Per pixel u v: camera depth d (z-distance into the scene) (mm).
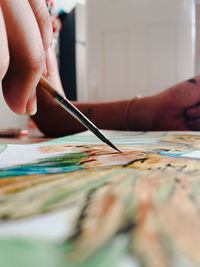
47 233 119
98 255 102
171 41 1874
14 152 361
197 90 687
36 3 345
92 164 286
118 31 1989
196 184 200
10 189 186
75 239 115
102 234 120
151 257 102
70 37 2027
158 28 1895
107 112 792
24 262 96
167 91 717
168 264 99
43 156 336
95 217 138
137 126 750
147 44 1927
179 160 304
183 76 1875
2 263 96
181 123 698
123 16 1964
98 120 801
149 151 374
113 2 1979
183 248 109
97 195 172
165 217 139
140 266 97
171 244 112
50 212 144
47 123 884
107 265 97
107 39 2029
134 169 258
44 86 354
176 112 698
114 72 2029
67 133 876
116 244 111
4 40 300
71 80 2074
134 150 381
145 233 121
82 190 183
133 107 753
